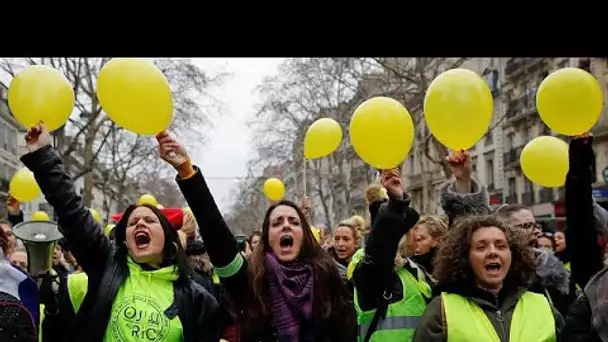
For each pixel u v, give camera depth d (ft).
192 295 11.93
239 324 12.58
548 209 111.04
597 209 14.53
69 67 91.20
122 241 12.30
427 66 110.63
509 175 125.70
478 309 11.80
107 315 11.33
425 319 11.89
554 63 109.50
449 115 12.83
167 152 11.78
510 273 12.28
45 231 14.19
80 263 11.82
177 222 17.25
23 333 11.51
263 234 13.50
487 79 133.59
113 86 11.51
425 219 15.71
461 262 12.09
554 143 16.43
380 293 12.80
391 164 13.30
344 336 13.04
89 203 104.06
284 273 12.96
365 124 12.98
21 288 11.90
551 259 16.88
